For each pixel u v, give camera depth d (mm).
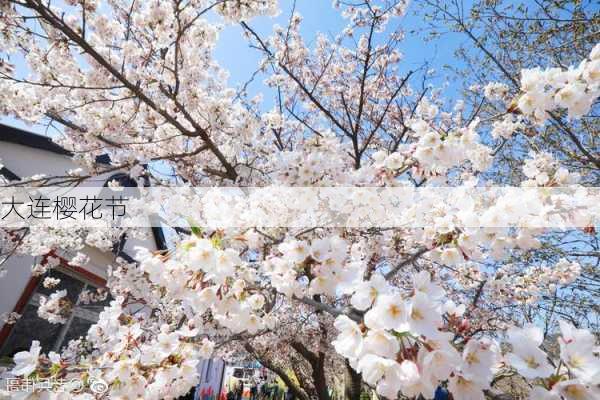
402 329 958
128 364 1644
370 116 6008
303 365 8758
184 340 1919
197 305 1563
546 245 4344
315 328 5734
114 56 3611
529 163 2115
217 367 9961
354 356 1056
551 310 4953
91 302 6215
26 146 6000
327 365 8227
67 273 5809
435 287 1116
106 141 3738
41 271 4902
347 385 5004
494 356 1059
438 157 1933
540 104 1691
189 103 4062
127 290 4168
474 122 1921
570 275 3975
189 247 1418
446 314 1271
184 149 4801
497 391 1218
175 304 4012
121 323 2100
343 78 6059
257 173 4254
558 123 3572
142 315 3590
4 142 5820
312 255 1423
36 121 3795
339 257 1443
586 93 1615
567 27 3896
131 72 3529
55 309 4645
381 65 5613
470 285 4906
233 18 3205
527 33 4250
